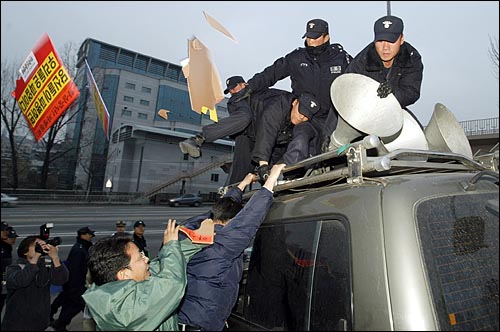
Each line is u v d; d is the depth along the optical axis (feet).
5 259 15.69
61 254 38.27
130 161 120.78
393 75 8.88
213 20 8.44
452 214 4.63
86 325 6.58
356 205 4.82
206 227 6.67
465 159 6.05
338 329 4.46
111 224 61.11
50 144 107.34
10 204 90.38
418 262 4.09
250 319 6.47
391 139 7.84
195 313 6.63
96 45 124.77
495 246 4.70
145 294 5.50
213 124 10.73
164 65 131.54
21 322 10.56
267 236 6.58
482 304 4.23
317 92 11.15
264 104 11.14
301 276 5.39
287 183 6.63
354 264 4.49
